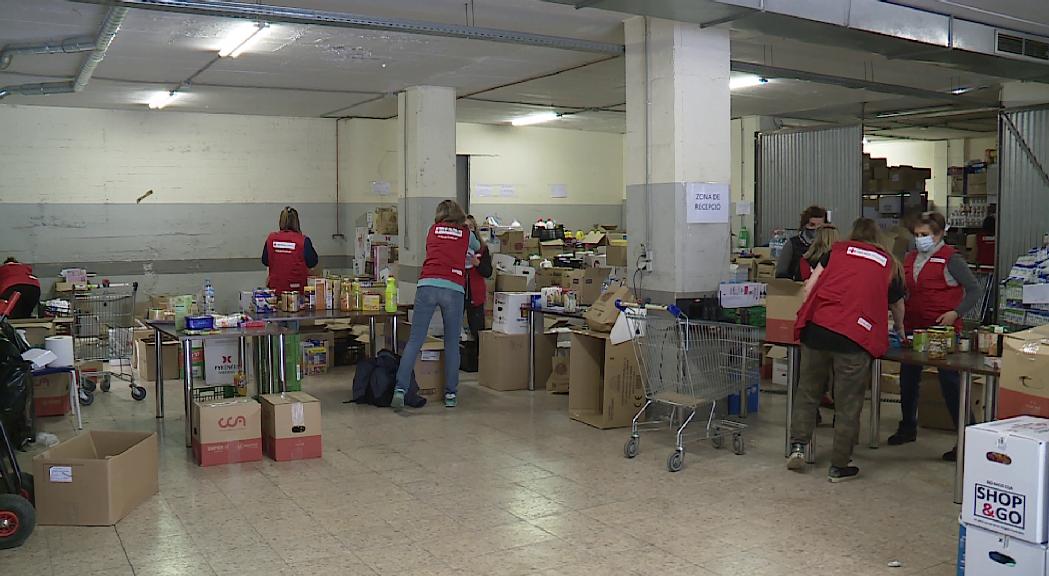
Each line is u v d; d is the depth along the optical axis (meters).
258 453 5.11
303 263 7.28
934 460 5.07
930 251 5.19
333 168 12.23
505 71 8.47
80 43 6.61
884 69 9.00
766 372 7.59
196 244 11.38
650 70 6.17
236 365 7.32
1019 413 3.44
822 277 4.64
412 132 9.39
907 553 3.64
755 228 12.02
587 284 7.62
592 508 4.23
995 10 6.23
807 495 4.43
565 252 12.54
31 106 10.32
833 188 10.94
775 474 4.80
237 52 7.37
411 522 4.03
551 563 3.54
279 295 7.16
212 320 5.56
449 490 4.52
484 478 4.73
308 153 12.04
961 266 5.06
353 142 12.07
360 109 11.21
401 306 7.32
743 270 6.94
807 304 4.69
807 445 4.97
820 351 4.66
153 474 4.43
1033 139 9.02
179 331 5.55
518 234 11.60
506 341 7.18
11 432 5.18
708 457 5.15
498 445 5.44
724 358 5.04
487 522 4.03
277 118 11.79
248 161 11.65
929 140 16.62
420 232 9.34
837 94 10.20
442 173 9.41
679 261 6.04
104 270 10.82
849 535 3.85
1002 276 9.30
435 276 6.35
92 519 3.96
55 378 6.27
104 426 5.98
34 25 6.28
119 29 6.50
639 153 6.30
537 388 7.28
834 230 5.37
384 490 4.52
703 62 6.08
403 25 5.63
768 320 5.10
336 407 6.56
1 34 6.54
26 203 10.36
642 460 5.09
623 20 6.42
